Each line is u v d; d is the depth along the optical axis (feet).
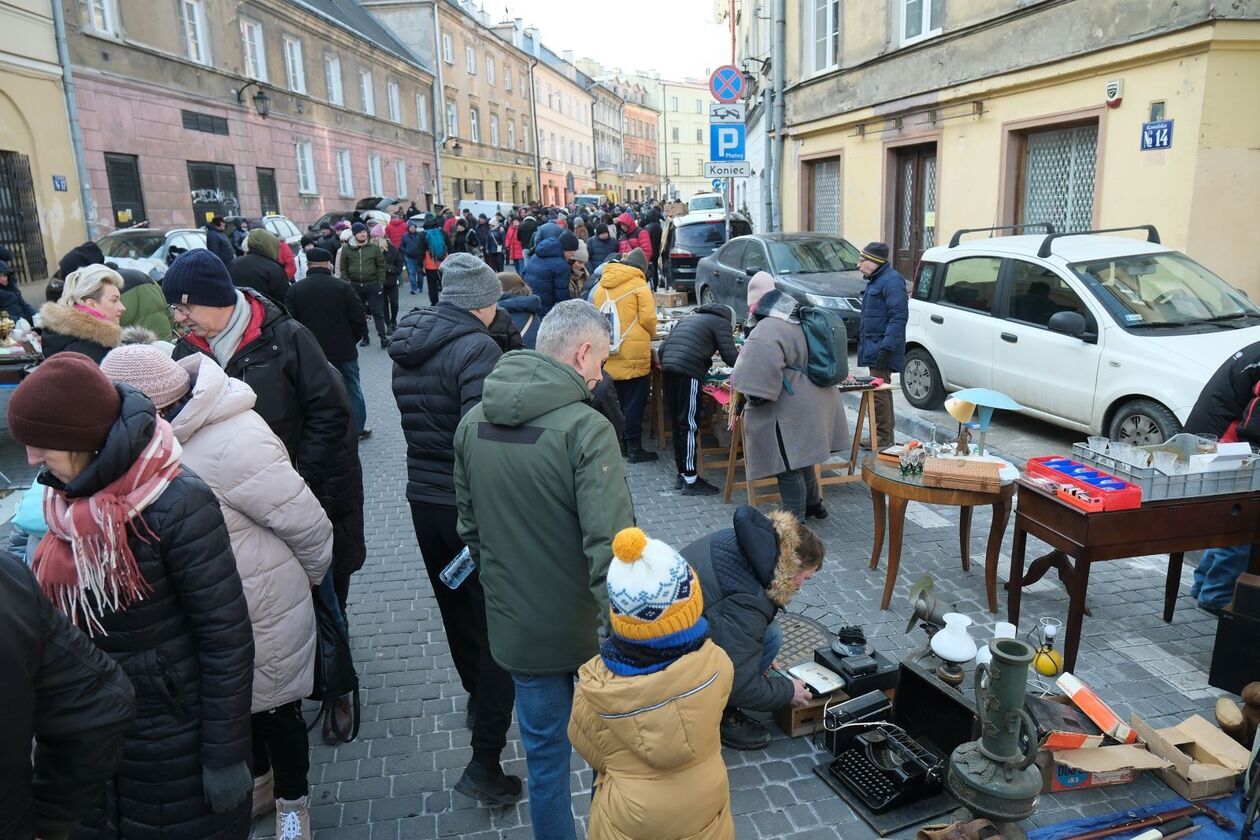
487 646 9.70
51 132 50.98
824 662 11.88
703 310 20.29
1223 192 27.96
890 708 11.10
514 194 169.07
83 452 5.92
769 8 62.64
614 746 6.44
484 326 10.86
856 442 20.29
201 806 6.70
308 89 88.94
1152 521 11.95
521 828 9.66
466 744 11.25
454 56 137.90
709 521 19.07
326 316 24.25
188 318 9.92
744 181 87.40
